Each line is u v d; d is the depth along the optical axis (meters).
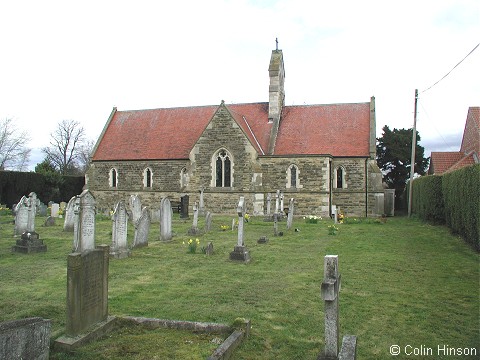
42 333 5.86
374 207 31.42
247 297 9.88
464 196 16.44
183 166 35.72
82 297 7.18
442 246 16.66
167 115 39.91
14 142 63.16
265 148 33.22
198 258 14.67
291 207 23.45
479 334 7.63
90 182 38.69
